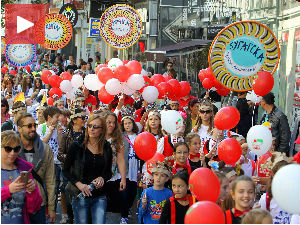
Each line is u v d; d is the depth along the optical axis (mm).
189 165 8477
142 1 34562
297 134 10867
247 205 6285
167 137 9219
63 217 9641
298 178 5297
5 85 20312
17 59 16672
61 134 9469
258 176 8508
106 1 31359
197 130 9797
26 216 6660
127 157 9703
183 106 13367
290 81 16906
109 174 7426
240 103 13086
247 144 8742
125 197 9602
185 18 30141
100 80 11492
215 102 17359
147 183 9117
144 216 8094
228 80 9203
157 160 8172
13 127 9961
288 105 16984
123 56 39062
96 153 7332
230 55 9125
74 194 7371
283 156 7461
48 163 7566
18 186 6266
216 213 4895
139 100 14094
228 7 24250
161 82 12219
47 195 8094
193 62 23891
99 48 43219
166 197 8016
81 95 12445
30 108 13523
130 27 15766
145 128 10219
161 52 23734
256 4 19969
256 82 9070
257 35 9109
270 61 9195
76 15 25922
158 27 32125
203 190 6078
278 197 5383
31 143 7457
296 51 16547
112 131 8703
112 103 12578
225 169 7816
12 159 6504
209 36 26672
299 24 16312
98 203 7328
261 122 11281
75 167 7320
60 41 18438
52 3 37875
